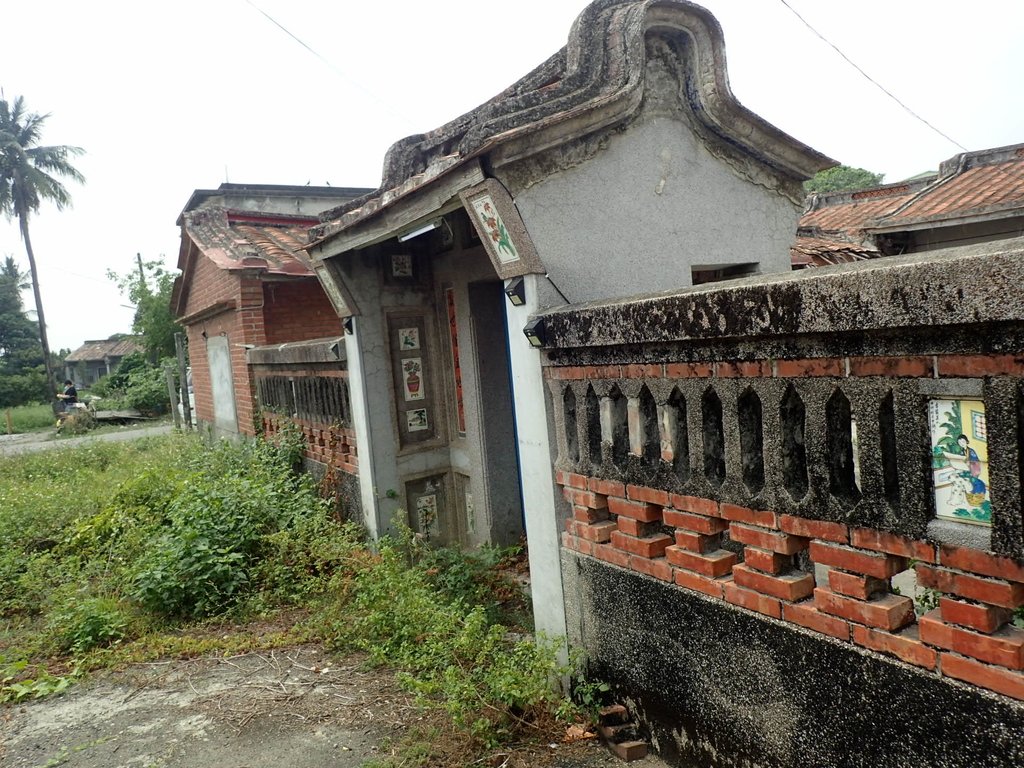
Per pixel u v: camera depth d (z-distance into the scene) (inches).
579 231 147.6
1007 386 68.8
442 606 177.0
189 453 371.6
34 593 224.1
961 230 362.9
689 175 167.5
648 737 123.1
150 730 143.0
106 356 1808.6
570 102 140.9
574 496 134.8
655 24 153.9
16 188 1170.6
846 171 1314.0
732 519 102.1
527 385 142.9
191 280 451.8
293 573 215.5
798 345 88.7
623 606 125.6
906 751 82.0
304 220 451.5
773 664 97.7
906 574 168.6
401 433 244.8
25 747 140.2
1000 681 72.3
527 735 130.1
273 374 322.7
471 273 229.5
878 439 81.4
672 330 104.0
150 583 199.6
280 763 127.7
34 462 469.1
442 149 186.9
